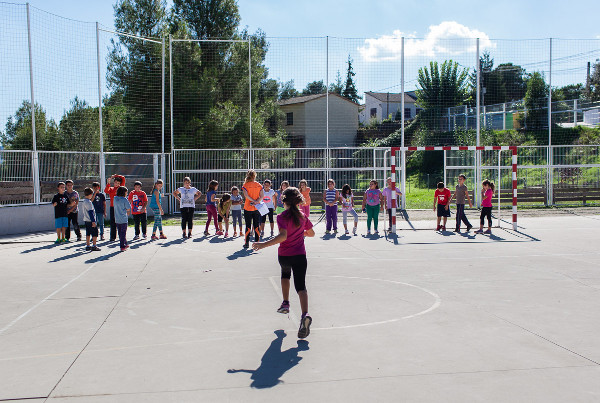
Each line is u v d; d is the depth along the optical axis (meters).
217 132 23.22
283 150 20.73
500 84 27.69
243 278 8.71
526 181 23.67
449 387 4.20
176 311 6.65
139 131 23.69
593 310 6.48
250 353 5.06
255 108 24.78
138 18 28.58
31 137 18.42
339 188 21.14
